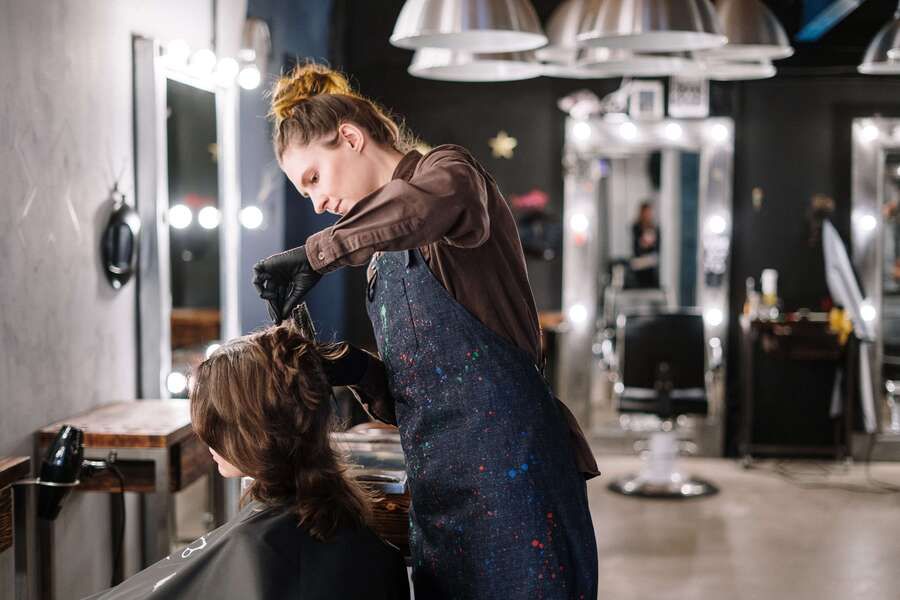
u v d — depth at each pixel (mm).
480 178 1470
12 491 2250
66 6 2838
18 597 2326
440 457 1542
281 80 1684
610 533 4516
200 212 3783
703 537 4449
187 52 3430
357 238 1292
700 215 5836
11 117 2559
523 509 1500
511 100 5859
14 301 2586
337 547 1469
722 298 5852
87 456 2670
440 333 1521
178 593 1425
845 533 4504
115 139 3162
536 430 1515
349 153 1599
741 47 4164
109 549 3148
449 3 3215
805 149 5777
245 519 1484
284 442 1467
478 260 1525
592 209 5871
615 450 5969
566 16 4473
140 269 3326
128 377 3281
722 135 5789
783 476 5535
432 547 1580
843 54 5676
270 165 4328
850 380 5594
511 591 1511
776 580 3900
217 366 1476
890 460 5820
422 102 5867
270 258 1348
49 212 2760
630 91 5797
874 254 5758
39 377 2715
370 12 5820
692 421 5938
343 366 1630
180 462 2762
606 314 5906
